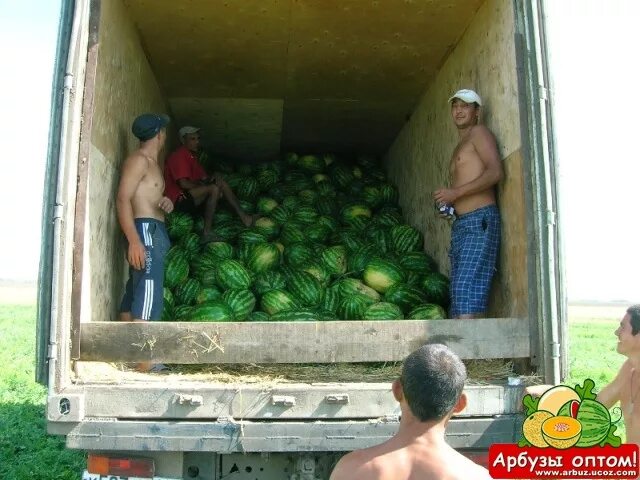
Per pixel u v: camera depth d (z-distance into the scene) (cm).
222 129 986
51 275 373
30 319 1483
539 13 446
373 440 367
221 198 930
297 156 1060
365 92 849
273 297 616
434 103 779
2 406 764
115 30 586
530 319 416
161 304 544
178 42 721
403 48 727
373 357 399
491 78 563
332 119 944
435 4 625
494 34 560
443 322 406
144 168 541
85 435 362
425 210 795
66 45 399
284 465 384
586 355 1088
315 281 646
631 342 406
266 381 405
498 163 523
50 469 582
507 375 427
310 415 373
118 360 389
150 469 365
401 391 272
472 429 374
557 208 423
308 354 396
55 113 390
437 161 757
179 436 363
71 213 392
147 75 747
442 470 251
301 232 824
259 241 809
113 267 553
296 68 790
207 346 392
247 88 847
